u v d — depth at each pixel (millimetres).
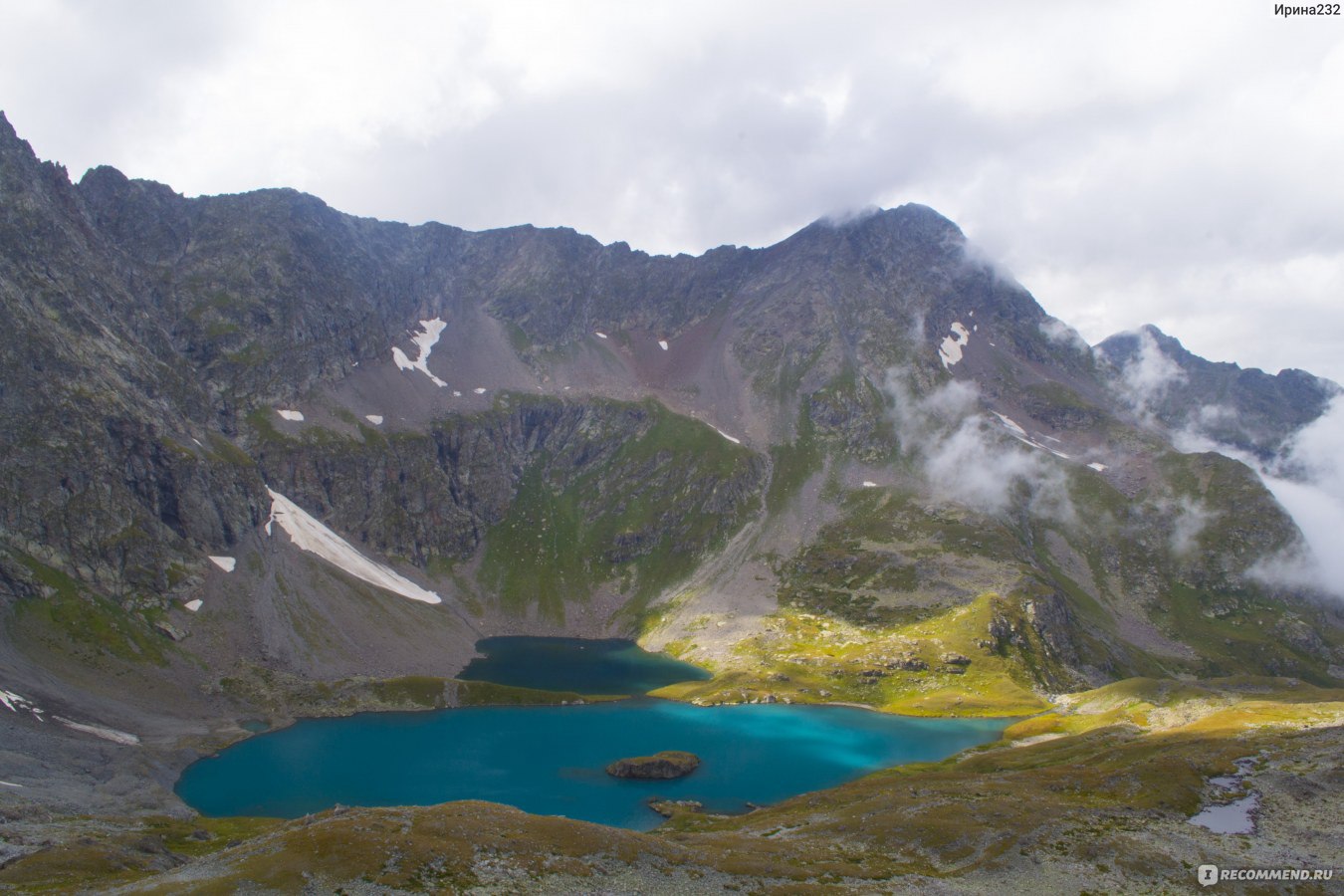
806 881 78125
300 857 70562
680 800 136750
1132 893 77062
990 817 99188
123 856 85750
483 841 76688
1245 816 98250
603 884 72125
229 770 148750
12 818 99938
